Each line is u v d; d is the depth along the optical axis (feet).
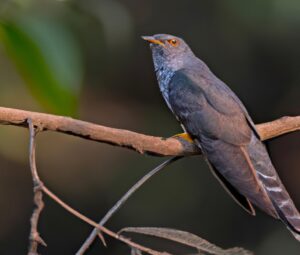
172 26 45.93
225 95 24.88
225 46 44.42
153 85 50.19
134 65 48.80
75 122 18.35
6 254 47.93
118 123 50.19
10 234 48.47
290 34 41.29
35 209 12.39
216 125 23.50
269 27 41.16
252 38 42.78
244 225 46.16
